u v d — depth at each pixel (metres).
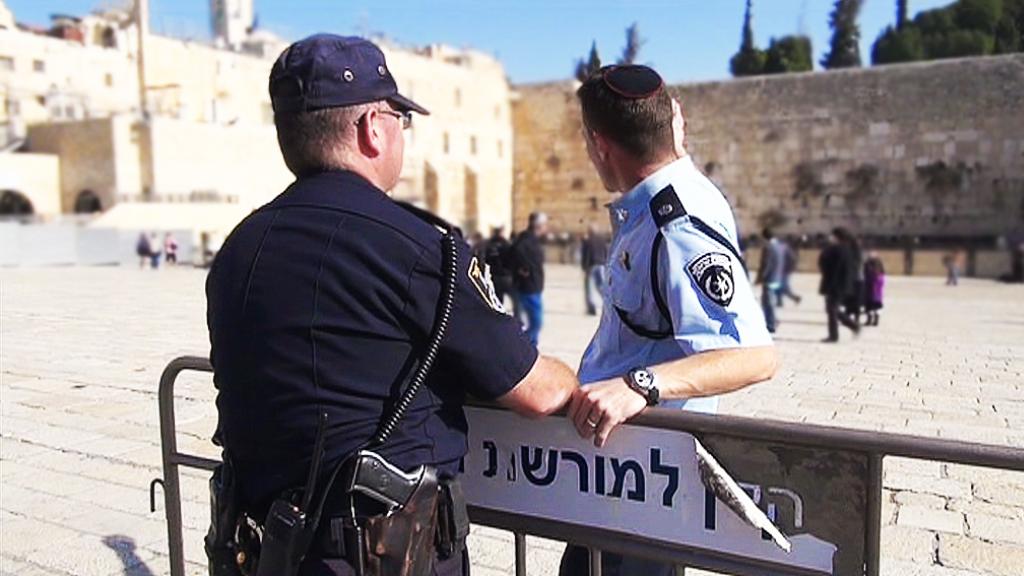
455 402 1.88
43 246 31.20
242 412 1.77
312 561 1.71
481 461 2.21
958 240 35.25
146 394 7.62
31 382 8.19
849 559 1.80
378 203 1.76
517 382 1.80
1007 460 1.63
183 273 26.78
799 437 1.81
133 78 45.88
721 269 2.01
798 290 24.78
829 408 7.27
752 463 1.88
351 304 1.67
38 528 4.57
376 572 1.69
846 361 10.20
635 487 2.00
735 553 1.91
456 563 1.90
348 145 1.81
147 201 37.34
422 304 1.69
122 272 27.19
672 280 2.04
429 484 1.75
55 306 15.54
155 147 37.81
